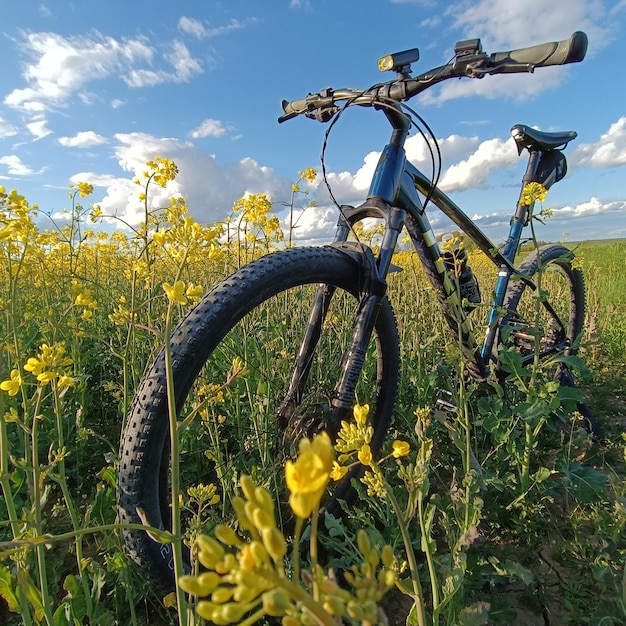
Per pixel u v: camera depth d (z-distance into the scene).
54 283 3.08
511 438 1.94
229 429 2.28
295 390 1.73
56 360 1.08
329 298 1.81
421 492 0.82
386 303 2.04
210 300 1.36
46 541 0.67
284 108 2.40
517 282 2.90
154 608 1.46
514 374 1.99
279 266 1.52
